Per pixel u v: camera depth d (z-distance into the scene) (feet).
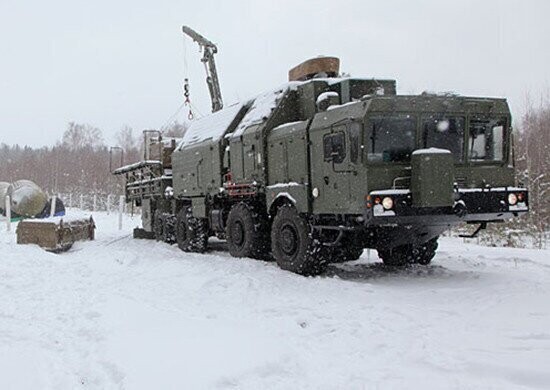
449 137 27.71
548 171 79.61
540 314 19.85
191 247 45.98
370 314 20.56
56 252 45.32
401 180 26.07
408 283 27.37
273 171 34.76
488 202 26.73
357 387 13.33
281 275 29.81
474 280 27.20
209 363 14.79
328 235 30.55
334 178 28.37
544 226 69.26
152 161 55.67
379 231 28.66
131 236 60.13
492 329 18.04
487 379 13.64
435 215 25.61
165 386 13.37
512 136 29.12
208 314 21.27
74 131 254.47
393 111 26.53
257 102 40.16
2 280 29.45
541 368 13.66
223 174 41.45
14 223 71.77
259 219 37.93
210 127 45.55
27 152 312.71
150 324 19.22
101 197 129.39
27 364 15.39
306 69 36.76
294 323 19.57
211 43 59.26
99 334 18.10
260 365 14.60
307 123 30.91
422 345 16.44
